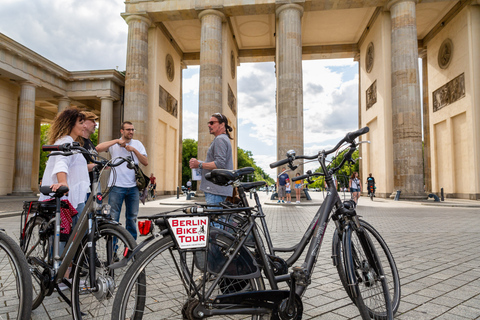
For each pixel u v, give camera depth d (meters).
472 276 4.98
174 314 2.70
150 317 2.80
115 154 5.98
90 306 3.04
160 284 2.56
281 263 2.95
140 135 30.17
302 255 3.35
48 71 35.69
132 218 5.98
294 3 28.12
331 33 37.03
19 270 2.76
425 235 8.96
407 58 26.80
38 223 3.79
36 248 3.79
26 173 33.47
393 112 27.42
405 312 3.59
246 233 2.68
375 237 3.57
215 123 5.36
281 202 22.75
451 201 25.62
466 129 29.23
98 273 2.99
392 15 28.09
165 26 35.25
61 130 4.14
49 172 4.01
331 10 32.34
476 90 28.08
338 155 3.45
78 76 38.19
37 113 48.75
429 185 36.12
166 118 35.97
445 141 33.06
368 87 34.50
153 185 27.91
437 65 34.09
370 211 16.92
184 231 2.46
